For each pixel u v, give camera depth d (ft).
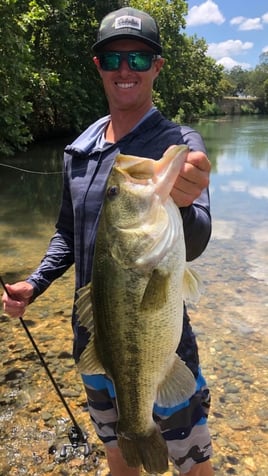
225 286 19.76
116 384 6.49
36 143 78.54
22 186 44.21
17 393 12.82
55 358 14.42
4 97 42.73
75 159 7.86
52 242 8.75
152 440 6.52
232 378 13.42
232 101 268.82
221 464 10.32
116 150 7.33
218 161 60.23
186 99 135.74
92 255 7.39
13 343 15.31
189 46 140.26
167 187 5.57
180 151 5.49
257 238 26.43
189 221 6.13
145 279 5.79
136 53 7.20
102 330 6.36
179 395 6.39
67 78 74.84
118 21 7.20
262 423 11.63
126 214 5.80
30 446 10.96
